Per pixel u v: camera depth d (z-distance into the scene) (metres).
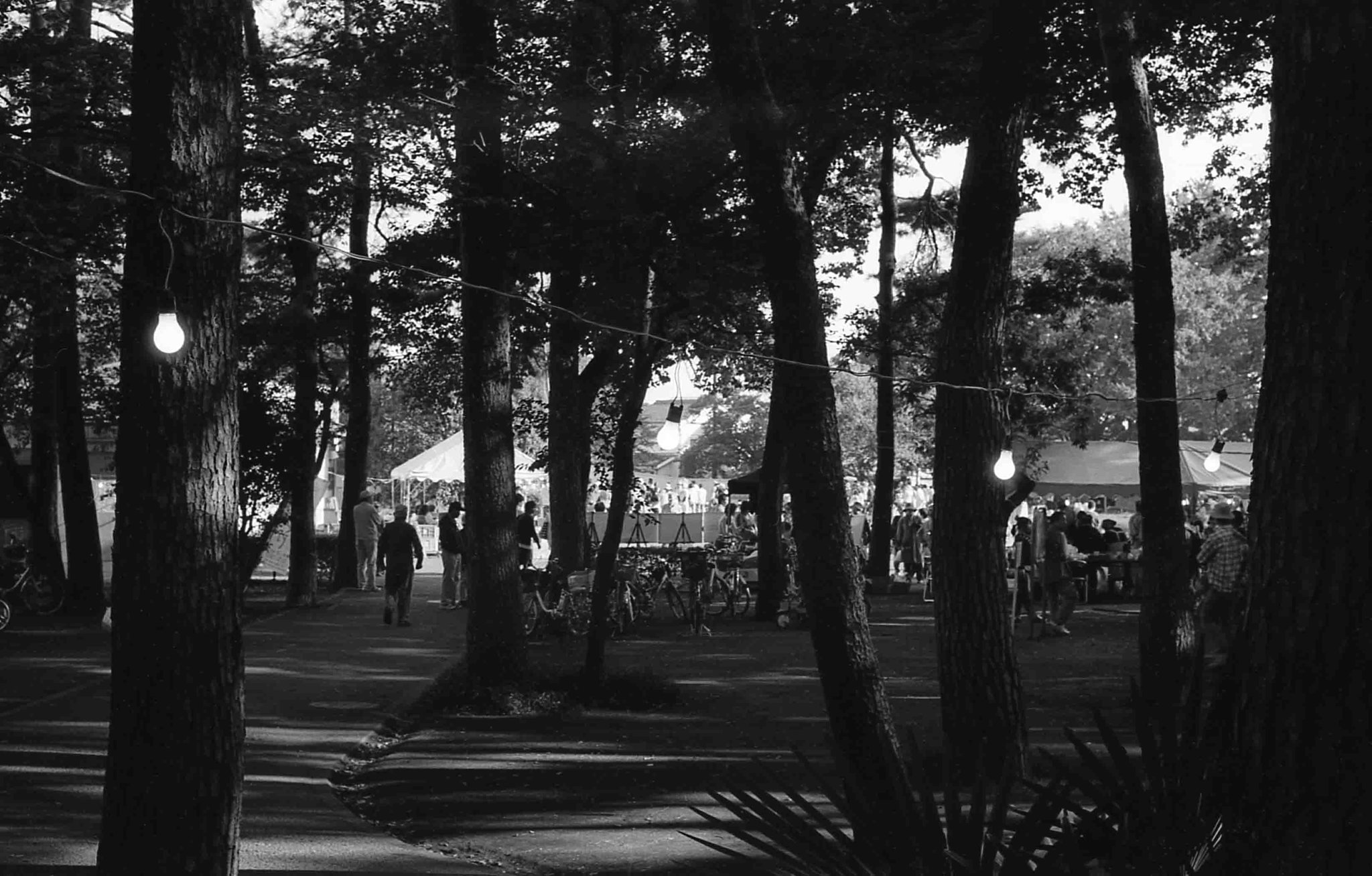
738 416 87.31
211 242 5.60
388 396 65.50
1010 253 10.34
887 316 31.80
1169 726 3.33
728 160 15.10
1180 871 3.26
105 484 38.00
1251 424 62.50
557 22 15.21
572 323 19.42
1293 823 3.46
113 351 28.22
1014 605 24.97
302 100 14.60
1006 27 10.32
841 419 74.19
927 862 3.37
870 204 33.41
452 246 18.27
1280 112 3.75
